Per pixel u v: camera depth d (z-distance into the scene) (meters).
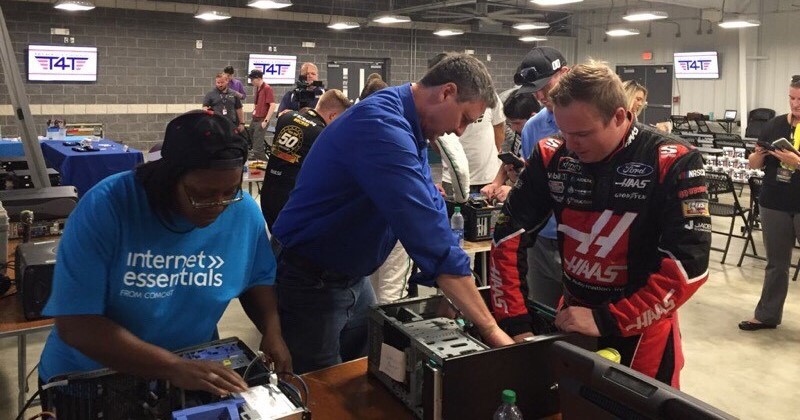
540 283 2.63
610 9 13.62
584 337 1.44
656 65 13.27
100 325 1.21
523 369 1.34
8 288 2.43
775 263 4.00
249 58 11.02
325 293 1.82
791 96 3.81
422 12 12.63
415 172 1.49
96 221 1.21
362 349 1.97
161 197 1.23
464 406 1.28
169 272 1.31
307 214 1.73
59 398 1.18
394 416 1.42
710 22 12.16
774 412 3.12
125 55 10.01
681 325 4.19
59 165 5.80
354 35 12.11
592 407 1.00
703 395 3.28
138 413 1.21
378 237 1.78
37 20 9.33
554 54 2.53
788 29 10.86
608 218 1.55
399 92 1.65
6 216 2.51
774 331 4.09
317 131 3.06
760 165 3.92
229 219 1.38
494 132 4.04
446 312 1.64
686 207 1.45
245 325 3.97
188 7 10.30
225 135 1.18
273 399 1.17
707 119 11.24
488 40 13.88
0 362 3.35
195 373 1.19
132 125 10.23
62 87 9.61
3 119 9.20
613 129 1.47
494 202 3.29
